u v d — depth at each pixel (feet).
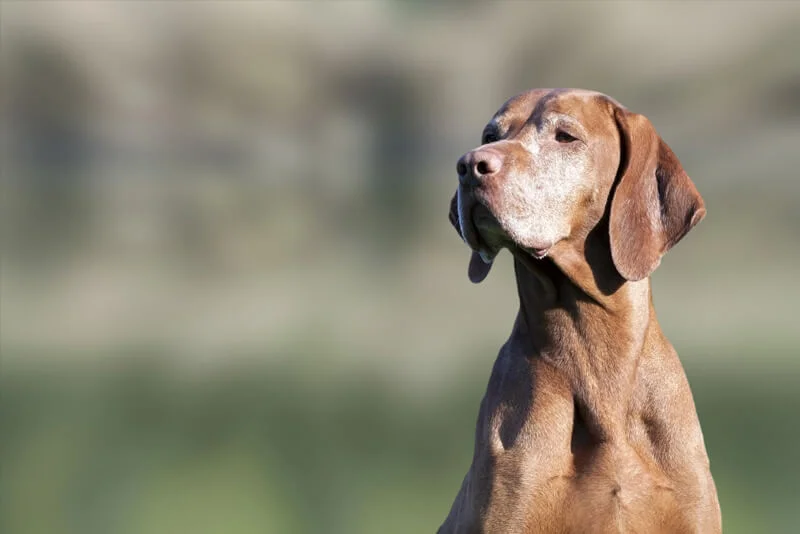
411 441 33.17
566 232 16.71
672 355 17.04
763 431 30.66
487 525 16.35
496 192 16.21
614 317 16.69
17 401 42.39
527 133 16.93
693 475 16.28
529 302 17.21
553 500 16.24
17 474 31.40
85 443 34.83
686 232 16.56
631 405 16.57
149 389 43.96
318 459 31.37
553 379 16.85
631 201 16.80
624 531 16.02
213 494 29.12
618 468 16.19
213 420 37.83
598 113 17.13
